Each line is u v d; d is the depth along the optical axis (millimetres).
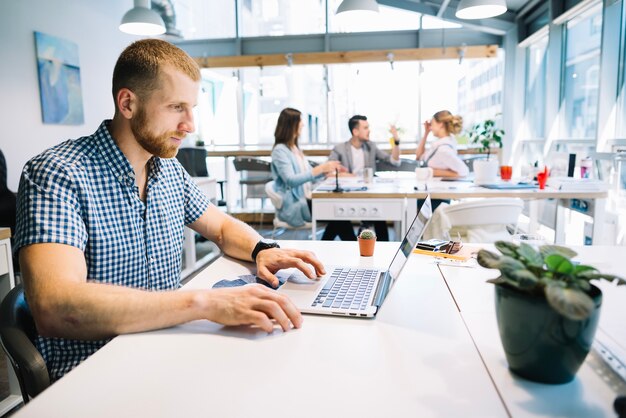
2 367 2135
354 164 4238
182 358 695
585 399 568
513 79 5695
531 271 587
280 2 6207
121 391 606
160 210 1155
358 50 6215
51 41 4383
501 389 594
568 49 4555
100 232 1021
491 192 2635
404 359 686
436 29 6043
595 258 1231
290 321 817
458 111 6090
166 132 1009
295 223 3529
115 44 5473
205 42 6371
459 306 903
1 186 2814
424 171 3373
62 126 4598
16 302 907
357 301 907
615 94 3617
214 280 1083
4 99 3912
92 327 777
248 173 5824
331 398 583
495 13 3713
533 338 583
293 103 6398
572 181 2625
